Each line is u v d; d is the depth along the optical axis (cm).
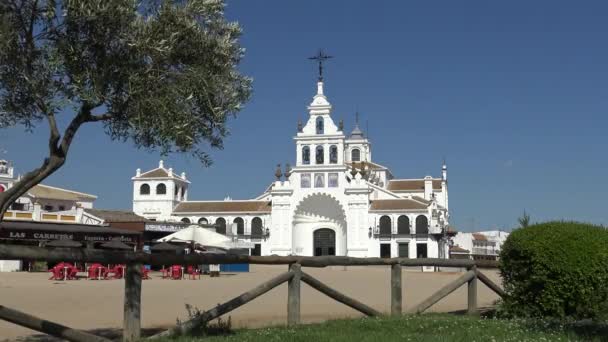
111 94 816
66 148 817
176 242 4462
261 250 8169
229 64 904
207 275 4206
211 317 957
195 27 853
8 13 788
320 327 1054
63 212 5456
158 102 805
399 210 7675
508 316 1299
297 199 7888
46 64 810
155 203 8788
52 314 1383
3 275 3434
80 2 763
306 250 7981
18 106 877
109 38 805
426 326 1059
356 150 10038
